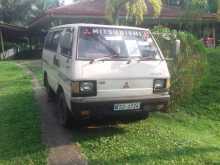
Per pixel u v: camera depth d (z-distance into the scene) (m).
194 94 9.86
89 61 6.02
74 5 22.11
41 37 33.25
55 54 7.67
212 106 9.16
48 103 8.91
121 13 17.94
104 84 5.90
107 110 5.95
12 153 5.53
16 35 33.22
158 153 5.43
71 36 6.62
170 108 8.43
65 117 6.57
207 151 5.65
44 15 21.77
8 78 13.62
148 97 6.18
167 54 8.18
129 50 6.54
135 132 6.54
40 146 5.78
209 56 14.62
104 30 6.66
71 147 5.75
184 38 8.47
